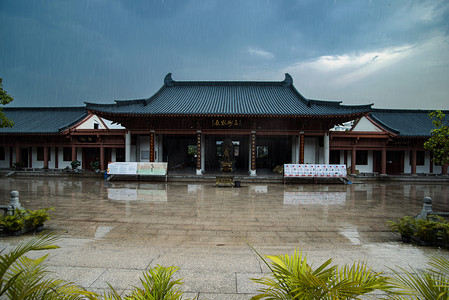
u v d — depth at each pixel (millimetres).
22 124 34281
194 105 30031
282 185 23734
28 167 33438
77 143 31234
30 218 8719
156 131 28125
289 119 27516
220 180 22375
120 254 6406
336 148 30125
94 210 12750
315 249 7352
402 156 31812
